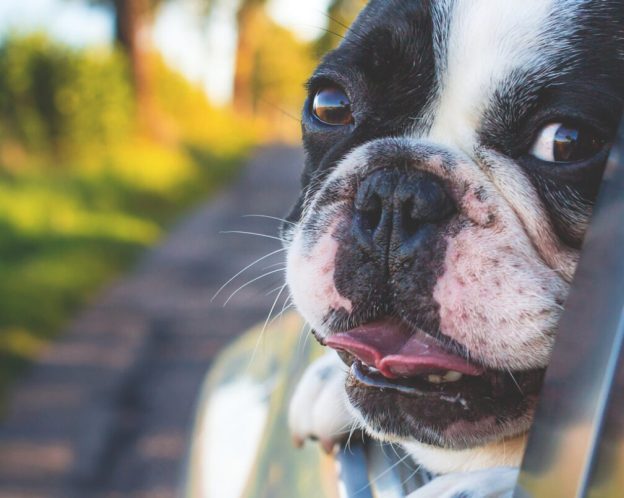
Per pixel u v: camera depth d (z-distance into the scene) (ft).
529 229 1.14
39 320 5.08
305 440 1.38
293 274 1.22
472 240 1.13
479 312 1.11
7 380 4.26
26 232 6.90
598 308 0.80
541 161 1.15
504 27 1.18
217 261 7.14
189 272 6.70
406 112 1.25
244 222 9.26
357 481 1.18
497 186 1.15
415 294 1.13
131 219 8.61
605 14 1.14
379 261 1.15
